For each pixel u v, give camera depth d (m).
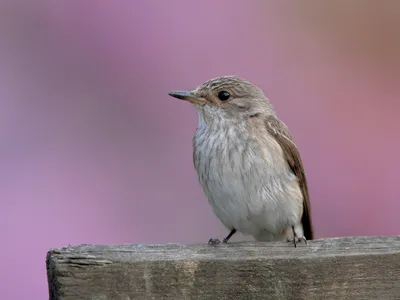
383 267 8.55
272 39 12.85
